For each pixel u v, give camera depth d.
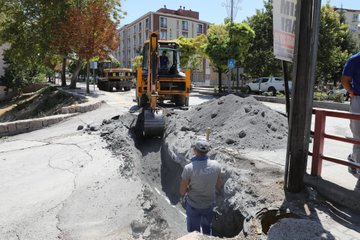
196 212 4.26
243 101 9.50
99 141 9.44
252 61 28.17
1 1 26.06
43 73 43.06
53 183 6.56
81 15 24.09
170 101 15.77
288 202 4.32
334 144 7.72
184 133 8.73
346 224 3.78
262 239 3.52
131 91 29.69
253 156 6.60
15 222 5.14
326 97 17.62
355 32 60.38
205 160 4.31
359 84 4.73
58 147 9.08
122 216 5.30
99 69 34.09
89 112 14.16
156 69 9.49
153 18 65.81
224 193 5.14
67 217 5.28
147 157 8.71
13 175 7.09
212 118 9.72
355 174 5.12
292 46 4.60
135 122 10.79
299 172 4.51
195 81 60.03
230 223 4.70
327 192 4.47
